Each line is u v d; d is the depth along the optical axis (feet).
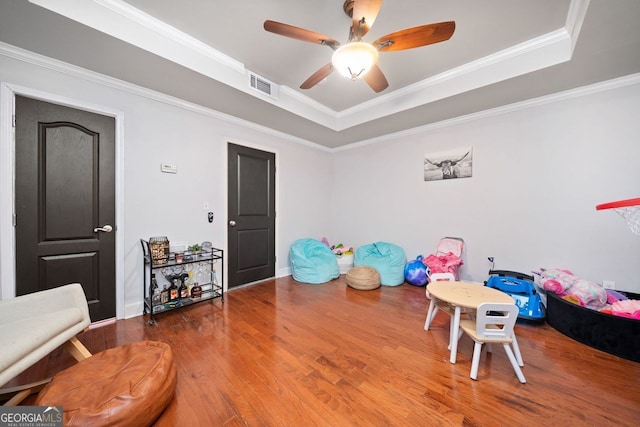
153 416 3.83
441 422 3.94
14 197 5.97
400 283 11.09
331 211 15.23
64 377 4.03
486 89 7.94
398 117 10.33
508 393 4.56
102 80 7.05
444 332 6.83
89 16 5.21
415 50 7.23
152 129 8.07
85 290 6.95
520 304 7.53
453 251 10.22
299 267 11.51
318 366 5.32
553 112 8.37
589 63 6.55
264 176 11.64
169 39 6.37
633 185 7.25
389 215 12.81
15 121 5.95
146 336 6.52
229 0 5.49
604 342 5.87
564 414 4.09
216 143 9.75
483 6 5.65
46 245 6.40
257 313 8.00
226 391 4.58
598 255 7.73
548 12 5.82
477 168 9.97
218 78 7.38
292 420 3.97
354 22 4.78
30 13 4.81
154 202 8.15
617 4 4.77
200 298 8.85
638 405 4.26
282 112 9.74
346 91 9.75
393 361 5.52
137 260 7.80
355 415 4.08
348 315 7.88
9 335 3.79
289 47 7.13
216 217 9.80
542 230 8.63
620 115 7.36
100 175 7.15
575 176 8.05
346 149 14.62
